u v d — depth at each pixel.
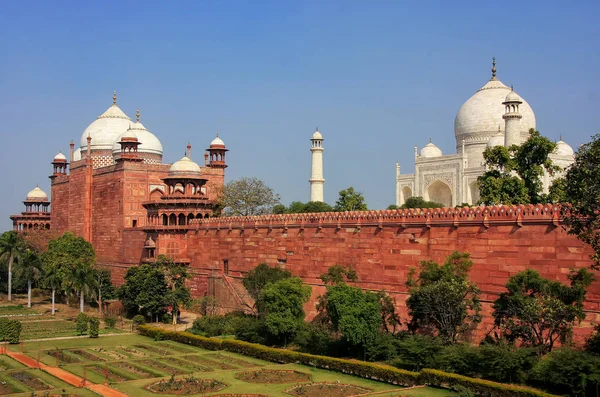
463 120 94.62
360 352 41.72
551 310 33.97
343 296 41.66
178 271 60.31
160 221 73.25
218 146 84.62
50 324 61.44
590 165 32.66
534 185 55.03
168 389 35.06
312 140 98.81
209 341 48.75
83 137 96.56
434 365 36.72
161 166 80.06
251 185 81.88
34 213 115.31
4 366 42.12
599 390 30.73
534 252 39.00
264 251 60.91
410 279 44.81
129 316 64.25
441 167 89.88
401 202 96.88
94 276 69.00
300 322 46.66
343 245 52.09
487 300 41.00
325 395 33.91
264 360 44.16
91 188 86.25
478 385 33.00
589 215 33.47
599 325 34.25
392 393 33.31
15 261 78.50
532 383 33.34
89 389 35.19
